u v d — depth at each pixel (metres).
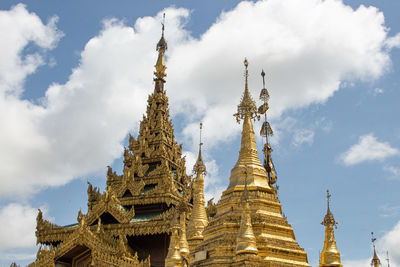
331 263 34.25
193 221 43.09
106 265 46.16
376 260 48.31
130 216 56.81
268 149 51.06
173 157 71.69
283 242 33.44
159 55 79.44
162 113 74.75
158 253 57.03
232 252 31.98
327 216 35.94
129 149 72.00
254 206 35.03
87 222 58.19
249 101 40.38
